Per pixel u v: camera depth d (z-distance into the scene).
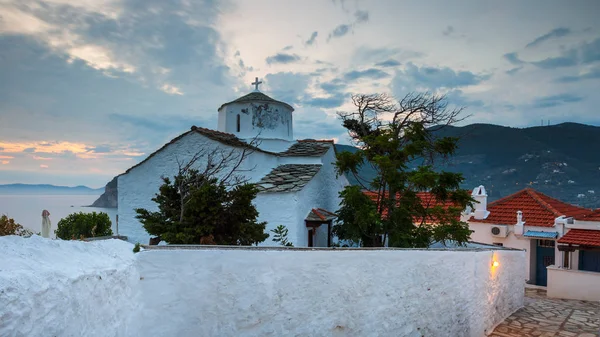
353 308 6.95
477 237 19.86
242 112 17.59
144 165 14.77
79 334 3.64
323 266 6.64
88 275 3.86
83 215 12.36
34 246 3.88
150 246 5.48
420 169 12.98
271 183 13.80
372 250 7.30
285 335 6.15
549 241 18.45
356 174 14.34
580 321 11.59
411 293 7.88
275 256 6.15
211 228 8.92
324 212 14.31
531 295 15.88
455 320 8.98
